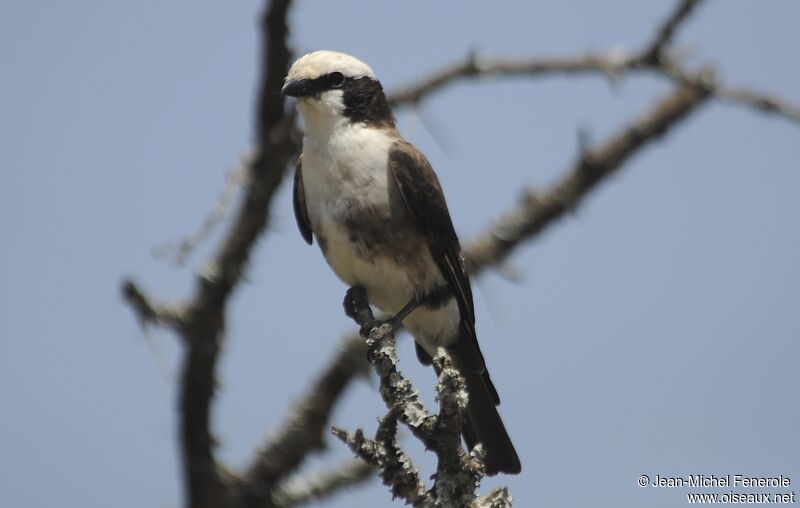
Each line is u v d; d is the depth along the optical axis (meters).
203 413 11.68
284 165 11.61
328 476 13.08
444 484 8.48
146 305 11.18
